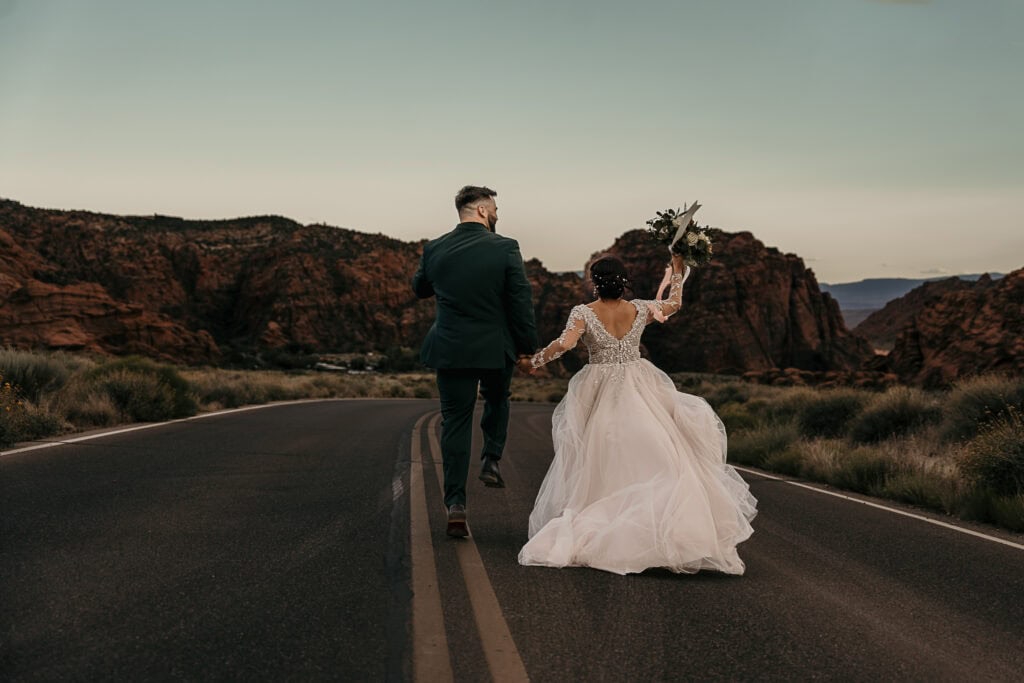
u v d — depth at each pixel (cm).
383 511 720
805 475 1236
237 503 731
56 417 1245
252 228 15112
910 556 639
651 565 534
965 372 4034
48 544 550
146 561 519
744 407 2625
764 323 13375
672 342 13138
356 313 13000
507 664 366
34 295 6781
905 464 1168
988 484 955
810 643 411
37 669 340
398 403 3055
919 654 401
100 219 13438
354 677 345
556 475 587
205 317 12669
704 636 416
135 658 356
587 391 600
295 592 465
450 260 587
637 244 14538
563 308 14662
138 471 886
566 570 539
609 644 398
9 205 12725
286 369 9256
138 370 1773
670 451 559
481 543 609
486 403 647
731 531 556
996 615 477
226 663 355
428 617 428
